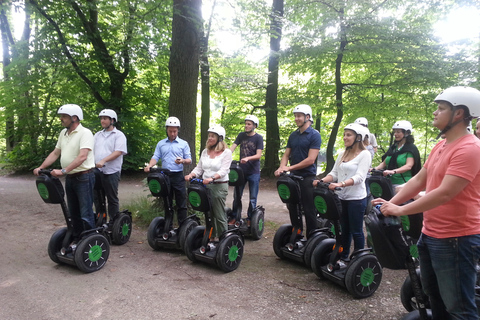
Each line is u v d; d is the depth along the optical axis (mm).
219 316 2883
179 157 4895
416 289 2158
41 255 4336
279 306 3098
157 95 12266
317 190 3451
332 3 10797
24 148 13516
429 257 2088
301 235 4230
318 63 11812
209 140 4164
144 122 12617
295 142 4332
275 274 3887
